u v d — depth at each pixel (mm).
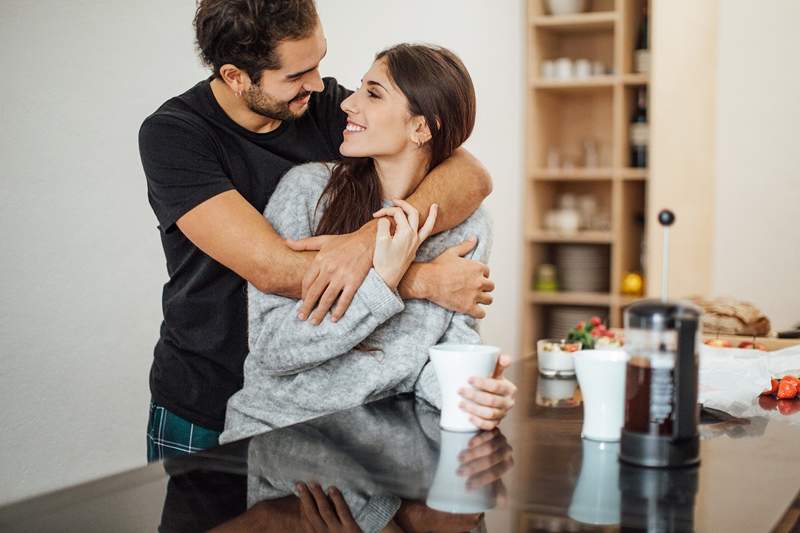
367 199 1707
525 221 4801
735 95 4320
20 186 2123
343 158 1774
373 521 914
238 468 1104
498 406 1300
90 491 1012
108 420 2410
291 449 1200
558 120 4988
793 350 1959
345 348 1580
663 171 4422
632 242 4844
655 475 1069
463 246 1744
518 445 1225
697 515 918
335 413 1443
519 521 906
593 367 1238
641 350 1108
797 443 1249
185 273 1897
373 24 3471
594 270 4809
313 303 1578
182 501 976
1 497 2115
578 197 4977
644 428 1108
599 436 1254
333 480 1053
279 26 1751
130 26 2395
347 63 3307
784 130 4262
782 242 4297
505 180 4602
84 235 2299
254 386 1689
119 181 2396
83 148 2281
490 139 4422
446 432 1310
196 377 1888
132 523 909
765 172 4305
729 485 1027
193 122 1818
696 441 1121
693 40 4363
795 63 4227
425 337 1680
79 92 2260
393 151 1664
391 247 1549
